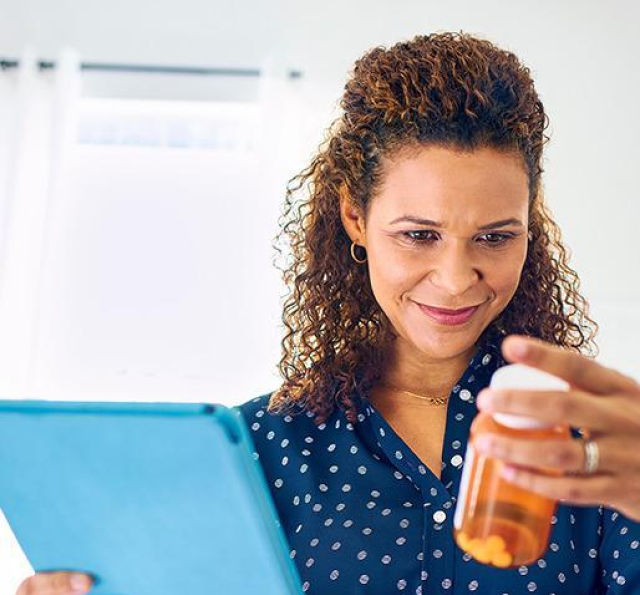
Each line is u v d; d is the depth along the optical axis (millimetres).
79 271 2916
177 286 2916
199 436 809
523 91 1096
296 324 1306
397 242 1088
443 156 1056
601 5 2932
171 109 2982
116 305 2910
